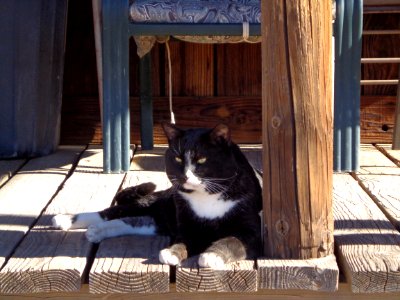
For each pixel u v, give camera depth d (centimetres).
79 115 296
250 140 298
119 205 202
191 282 167
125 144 249
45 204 217
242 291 167
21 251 179
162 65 294
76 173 250
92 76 294
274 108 166
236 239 174
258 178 199
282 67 164
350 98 246
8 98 262
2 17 254
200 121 297
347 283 171
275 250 172
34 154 272
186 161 179
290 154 167
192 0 244
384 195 222
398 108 278
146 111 283
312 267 166
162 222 193
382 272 165
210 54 294
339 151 248
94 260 174
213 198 180
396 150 281
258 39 254
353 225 195
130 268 167
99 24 255
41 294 172
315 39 163
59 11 265
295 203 169
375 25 289
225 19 239
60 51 271
